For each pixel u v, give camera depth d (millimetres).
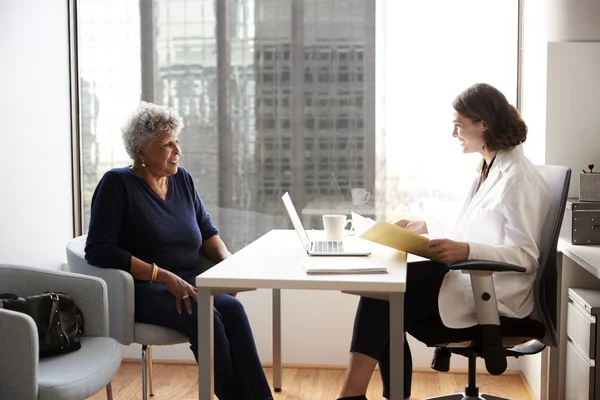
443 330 2482
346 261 2445
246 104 3879
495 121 2637
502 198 2549
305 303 3762
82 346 2625
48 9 3670
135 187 2936
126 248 2928
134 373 3740
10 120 3301
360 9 3781
